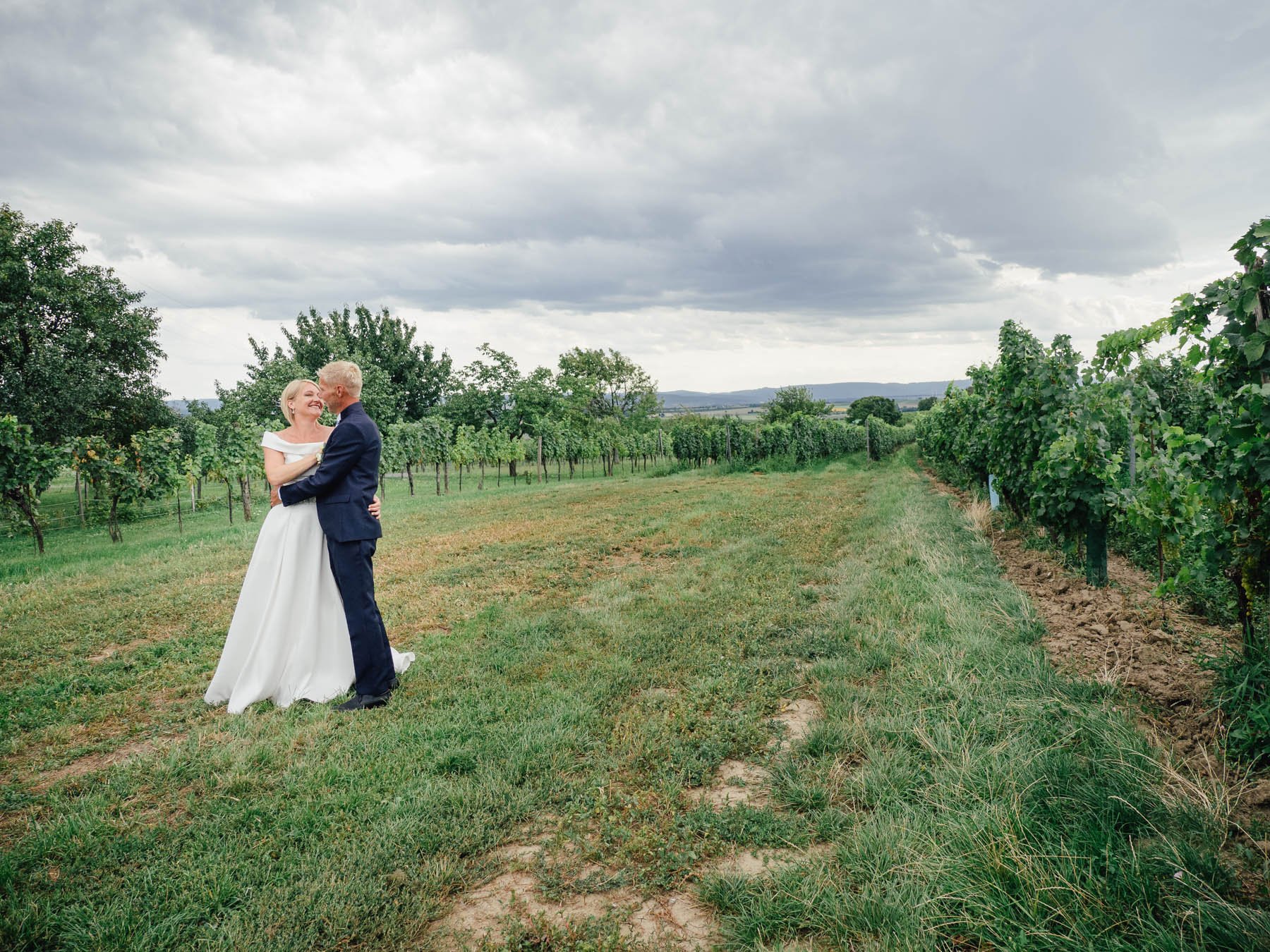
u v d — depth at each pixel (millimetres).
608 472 35094
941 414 19469
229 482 17969
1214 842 2330
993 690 3691
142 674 4707
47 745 3701
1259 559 3477
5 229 23906
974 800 2658
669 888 2365
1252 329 3209
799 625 5340
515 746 3377
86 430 26000
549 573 7742
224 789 3072
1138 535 7242
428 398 52156
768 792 2979
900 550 7809
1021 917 2029
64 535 16750
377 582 7484
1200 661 3625
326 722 3742
